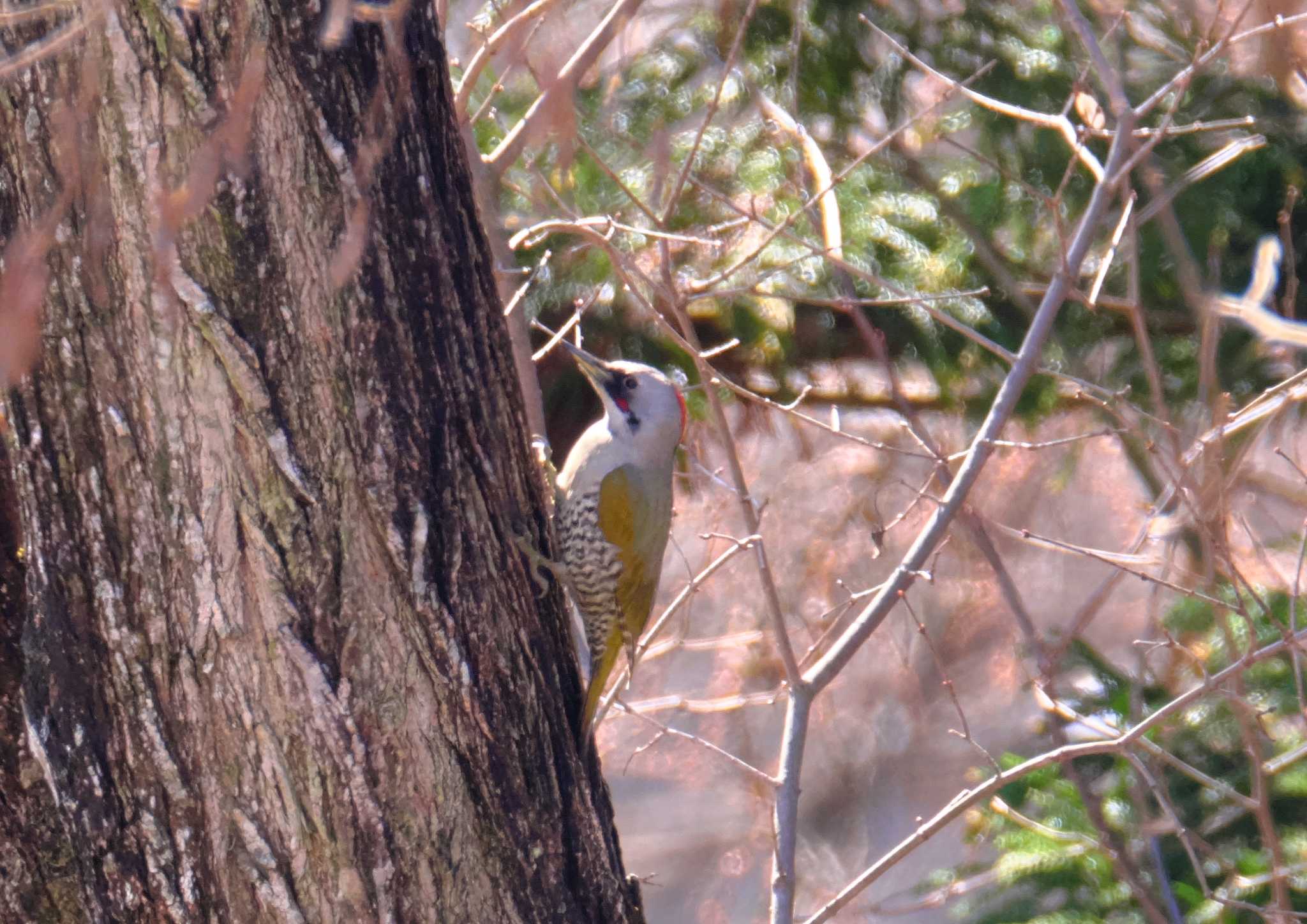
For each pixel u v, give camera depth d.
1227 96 15.19
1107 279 15.36
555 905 7.40
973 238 13.70
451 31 13.38
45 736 6.51
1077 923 12.32
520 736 7.27
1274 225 15.23
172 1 5.65
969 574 23.34
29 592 6.50
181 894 6.53
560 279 14.66
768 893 24.06
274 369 6.22
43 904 7.37
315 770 6.53
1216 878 12.55
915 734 24.20
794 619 22.30
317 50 6.10
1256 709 10.20
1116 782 13.47
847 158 15.44
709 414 15.95
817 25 15.45
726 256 14.52
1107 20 15.19
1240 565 14.46
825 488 22.69
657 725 10.78
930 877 14.52
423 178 6.70
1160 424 10.62
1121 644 22.30
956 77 15.46
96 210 5.87
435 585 6.76
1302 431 17.39
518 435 7.68
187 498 6.24
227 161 5.45
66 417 6.18
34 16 4.97
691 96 15.00
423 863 6.83
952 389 16.25
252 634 6.37
